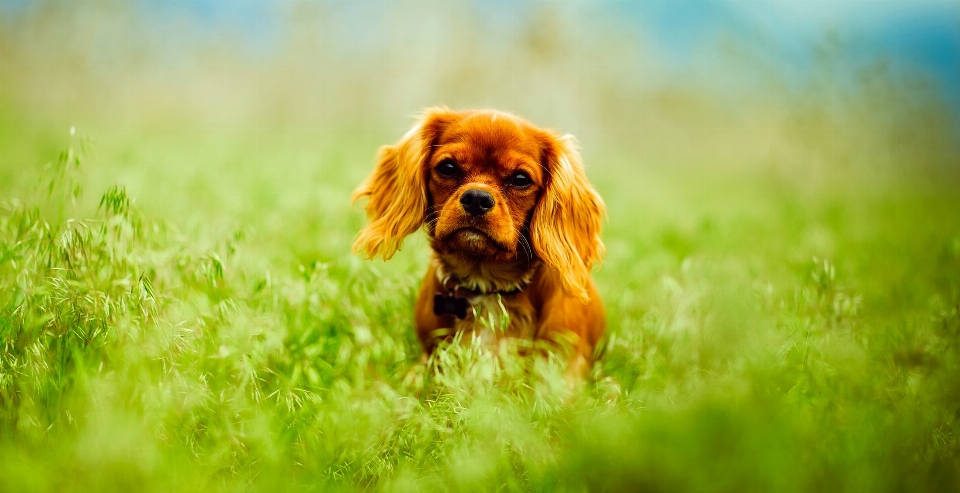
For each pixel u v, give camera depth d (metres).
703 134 16.56
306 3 16.73
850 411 3.03
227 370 3.17
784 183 12.06
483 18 16.28
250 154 10.06
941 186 11.81
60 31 16.05
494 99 16.03
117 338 3.01
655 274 5.32
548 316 3.90
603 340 4.26
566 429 3.12
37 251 3.27
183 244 3.81
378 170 4.08
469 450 2.80
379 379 3.50
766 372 3.07
